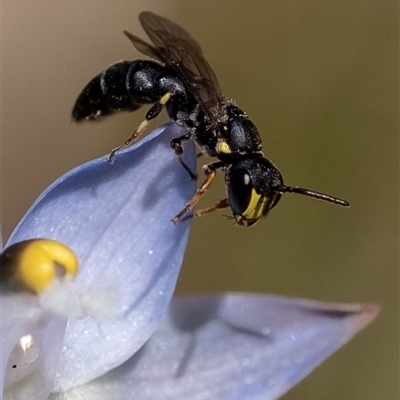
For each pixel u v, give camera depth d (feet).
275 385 0.24
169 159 0.24
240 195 0.24
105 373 0.24
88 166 0.23
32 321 0.22
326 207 0.31
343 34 0.31
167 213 0.24
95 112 0.26
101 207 0.24
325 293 0.31
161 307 0.24
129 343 0.24
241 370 0.24
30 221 0.23
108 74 0.25
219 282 0.31
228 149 0.25
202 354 0.24
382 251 0.31
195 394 0.24
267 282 0.31
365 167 0.31
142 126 0.25
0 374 0.22
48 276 0.22
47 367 0.23
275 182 0.24
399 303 0.30
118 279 0.24
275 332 0.24
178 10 0.32
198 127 0.25
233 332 0.24
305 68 0.31
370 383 0.30
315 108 0.31
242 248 0.31
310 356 0.24
